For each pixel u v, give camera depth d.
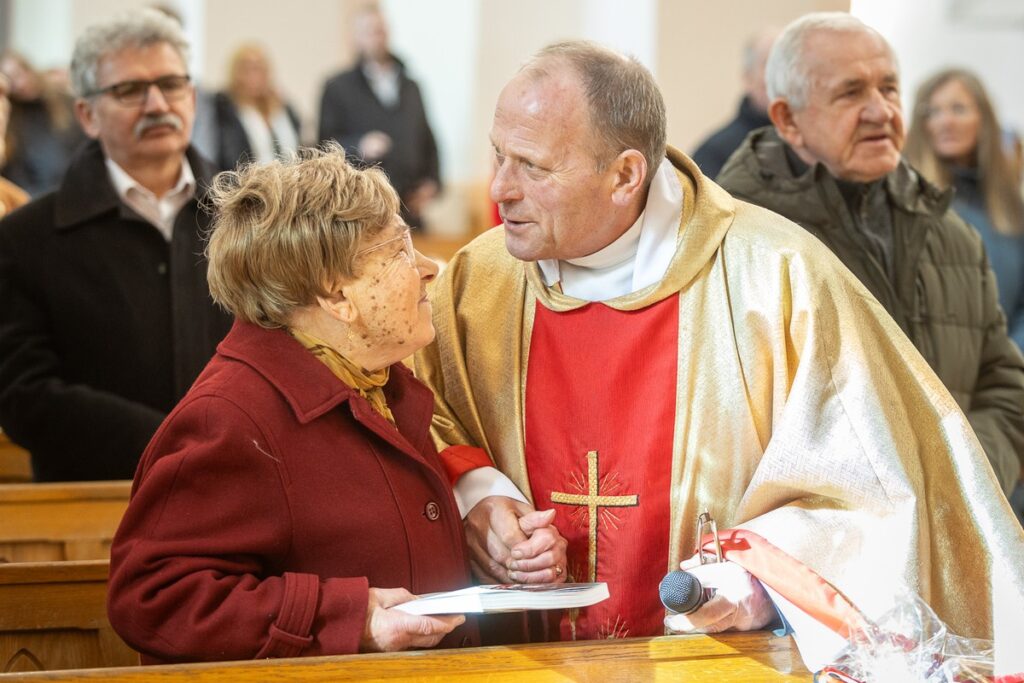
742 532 2.16
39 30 10.59
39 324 3.36
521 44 10.56
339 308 2.10
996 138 5.06
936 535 2.20
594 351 2.40
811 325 2.24
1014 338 4.86
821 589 2.06
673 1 8.87
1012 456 3.06
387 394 2.27
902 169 3.19
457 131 10.70
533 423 2.43
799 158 3.16
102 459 3.23
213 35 10.59
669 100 8.89
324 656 1.91
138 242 3.42
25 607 2.42
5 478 4.03
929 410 2.24
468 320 2.51
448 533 2.21
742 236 2.34
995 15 7.54
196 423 2.03
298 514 2.05
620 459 2.36
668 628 2.14
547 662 1.96
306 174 2.11
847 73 3.01
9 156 7.27
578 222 2.26
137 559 1.96
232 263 2.10
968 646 2.09
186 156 3.55
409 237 2.16
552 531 2.26
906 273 3.09
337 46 11.02
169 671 1.84
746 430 2.29
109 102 3.38
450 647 2.25
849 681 1.91
